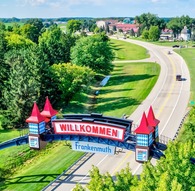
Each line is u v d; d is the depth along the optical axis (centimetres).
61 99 6819
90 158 4619
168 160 2391
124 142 3262
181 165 2303
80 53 9038
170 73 10169
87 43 9169
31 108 5672
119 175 2491
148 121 3206
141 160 3081
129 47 17888
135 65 11912
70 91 6738
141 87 8581
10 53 7131
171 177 2256
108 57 9512
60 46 9638
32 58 6331
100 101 7475
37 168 4466
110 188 2356
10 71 6406
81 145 3481
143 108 6862
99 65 9188
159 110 6700
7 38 11788
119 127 3234
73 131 3450
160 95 7769
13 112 5647
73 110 6700
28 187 4009
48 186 3928
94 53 9069
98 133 3347
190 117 4084
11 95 5728
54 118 3797
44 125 3641
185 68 10869
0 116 6041
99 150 3428
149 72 10456
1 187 4066
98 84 9169
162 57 13625
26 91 5653
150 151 3123
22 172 4409
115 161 4500
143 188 2234
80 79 6931
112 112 6669
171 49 16425
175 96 7638
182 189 2211
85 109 6856
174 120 6094
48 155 4831
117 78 9844
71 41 10706
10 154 4769
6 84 6181
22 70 5947
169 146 2481
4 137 5347
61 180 4062
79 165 4434
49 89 6216
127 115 6469
